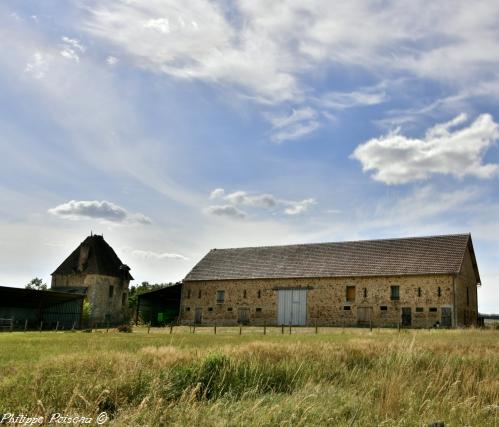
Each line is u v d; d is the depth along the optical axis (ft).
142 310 189.47
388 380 36.55
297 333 117.08
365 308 160.25
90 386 31.71
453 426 28.27
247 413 28.63
